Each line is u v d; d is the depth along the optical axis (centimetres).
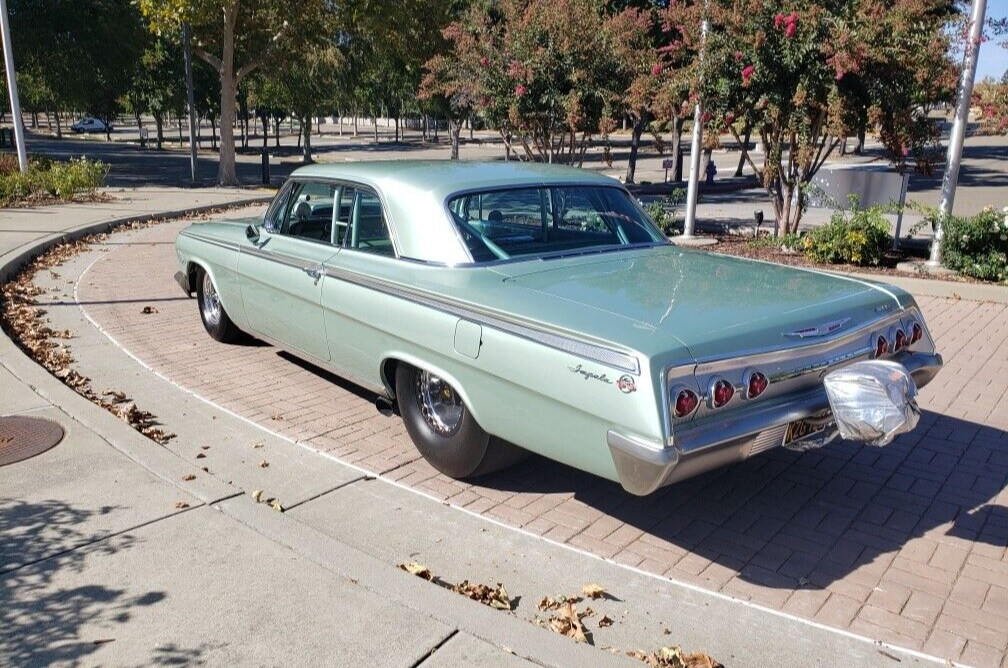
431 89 1560
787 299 412
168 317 846
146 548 375
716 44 1143
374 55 3809
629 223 532
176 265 1142
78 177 1948
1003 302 923
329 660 300
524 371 387
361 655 303
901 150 1087
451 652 304
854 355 412
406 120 9131
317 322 547
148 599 337
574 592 362
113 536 386
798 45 1066
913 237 1350
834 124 1076
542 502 449
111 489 433
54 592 341
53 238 1266
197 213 1800
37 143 5384
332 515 428
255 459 495
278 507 432
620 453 348
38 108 6291
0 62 2792
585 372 360
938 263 1048
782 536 416
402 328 459
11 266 1041
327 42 2891
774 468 499
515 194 493
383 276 477
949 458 513
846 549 404
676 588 367
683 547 404
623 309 385
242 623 321
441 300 435
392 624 321
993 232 998
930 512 443
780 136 1188
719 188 2625
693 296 409
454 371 431
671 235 1348
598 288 420
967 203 2077
